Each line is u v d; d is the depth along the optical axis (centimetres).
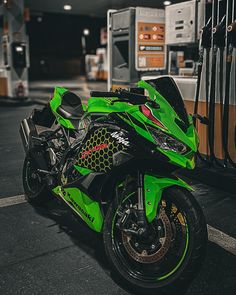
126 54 771
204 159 516
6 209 411
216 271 292
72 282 279
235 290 270
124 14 718
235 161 495
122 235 276
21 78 1399
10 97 1402
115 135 273
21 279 282
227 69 468
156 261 261
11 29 1346
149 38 730
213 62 485
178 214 265
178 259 253
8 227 367
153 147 247
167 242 258
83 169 302
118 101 276
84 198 295
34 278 284
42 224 374
